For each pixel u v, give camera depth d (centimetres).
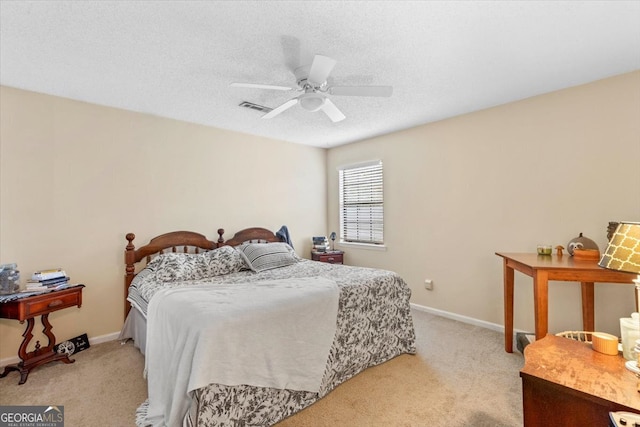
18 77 239
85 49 201
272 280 256
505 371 235
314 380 196
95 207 293
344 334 223
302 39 191
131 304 288
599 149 257
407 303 272
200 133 366
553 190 281
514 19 173
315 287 224
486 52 210
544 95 285
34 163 263
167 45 197
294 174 464
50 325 253
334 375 213
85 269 287
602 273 204
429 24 177
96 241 293
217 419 155
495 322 319
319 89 229
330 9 163
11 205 252
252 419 168
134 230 316
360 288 240
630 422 89
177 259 292
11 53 204
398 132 404
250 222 411
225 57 212
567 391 106
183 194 351
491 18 172
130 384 218
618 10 166
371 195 448
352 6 161
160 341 188
